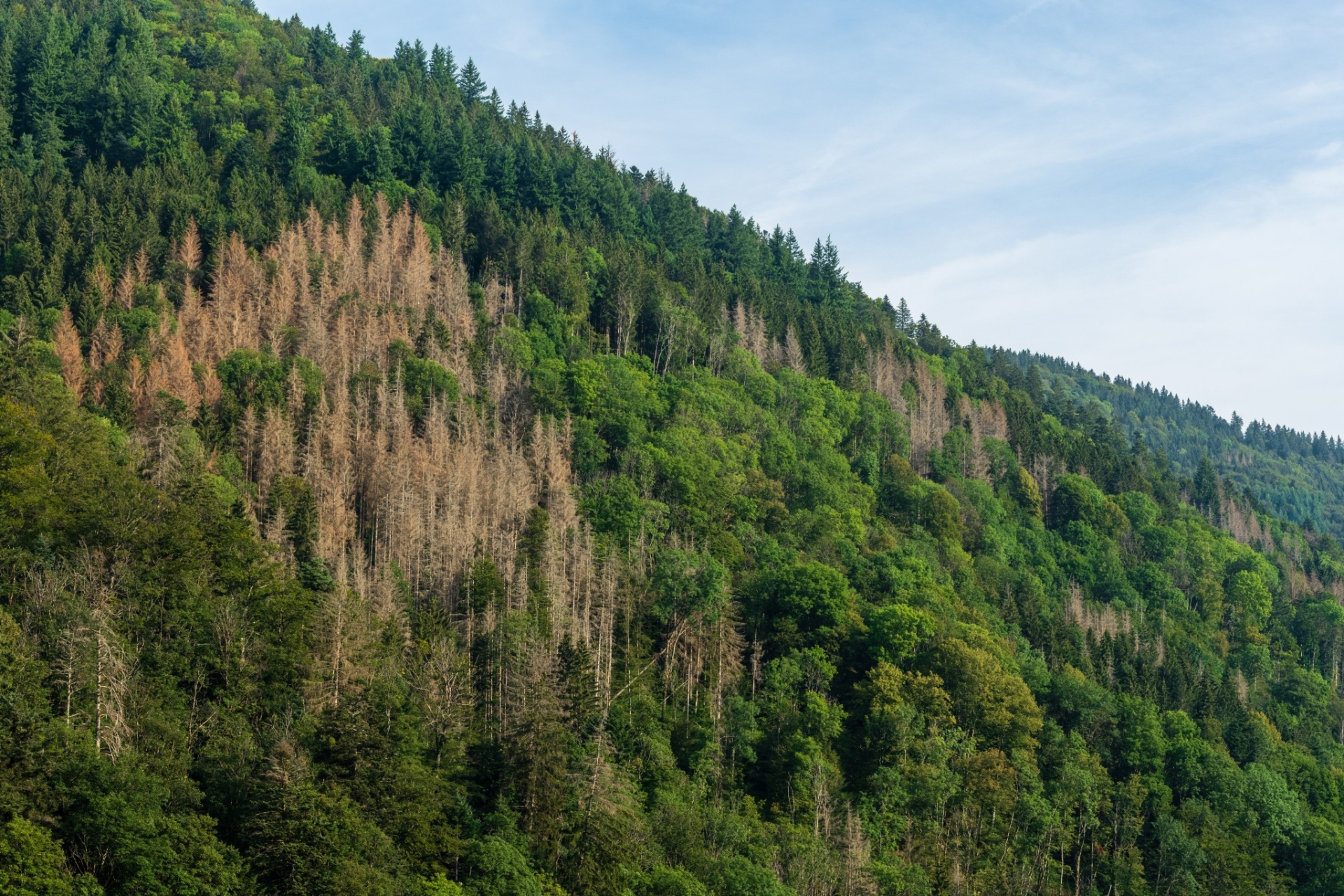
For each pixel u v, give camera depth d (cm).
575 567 14412
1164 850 14525
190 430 14225
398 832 8994
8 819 7131
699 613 14562
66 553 9862
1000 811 13788
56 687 8325
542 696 10344
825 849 11738
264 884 7806
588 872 9700
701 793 12444
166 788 7981
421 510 14600
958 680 14988
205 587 10300
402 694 10450
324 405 15625
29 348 13138
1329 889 15162
